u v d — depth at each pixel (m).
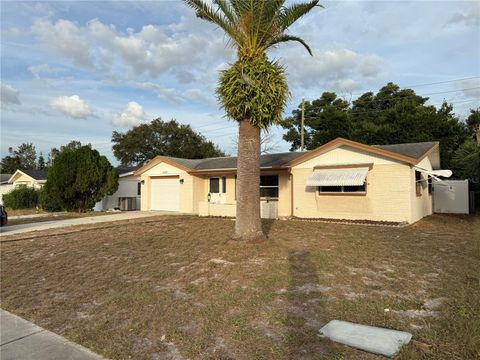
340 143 16.30
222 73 10.24
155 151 43.25
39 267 8.22
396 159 15.02
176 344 4.27
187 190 21.91
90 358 4.01
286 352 3.96
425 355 3.79
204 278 6.98
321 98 37.44
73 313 5.40
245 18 9.88
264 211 17.55
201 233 12.70
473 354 3.77
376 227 13.91
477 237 11.45
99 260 8.78
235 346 4.16
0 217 14.90
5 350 4.23
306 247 9.68
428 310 5.12
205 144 43.75
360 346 4.01
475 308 5.05
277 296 5.81
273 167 18.16
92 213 22.77
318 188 17.17
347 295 5.83
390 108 32.47
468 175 20.31
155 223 16.22
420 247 9.72
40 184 32.44
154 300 5.78
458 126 28.19
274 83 9.87
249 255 8.74
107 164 23.92
